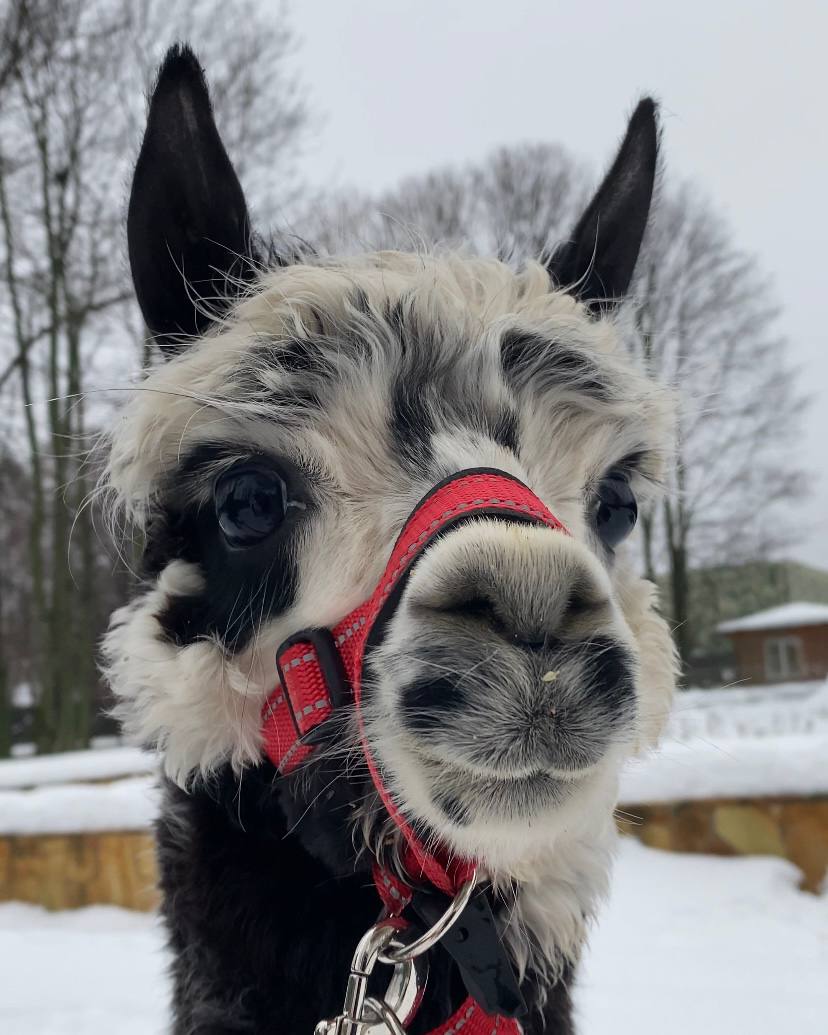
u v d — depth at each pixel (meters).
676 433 0.61
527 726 0.32
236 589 0.43
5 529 6.56
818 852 1.36
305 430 0.42
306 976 0.40
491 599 0.32
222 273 0.50
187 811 0.45
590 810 0.38
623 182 0.62
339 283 0.47
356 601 0.40
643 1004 0.96
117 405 0.52
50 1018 1.04
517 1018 0.41
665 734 0.65
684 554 6.34
